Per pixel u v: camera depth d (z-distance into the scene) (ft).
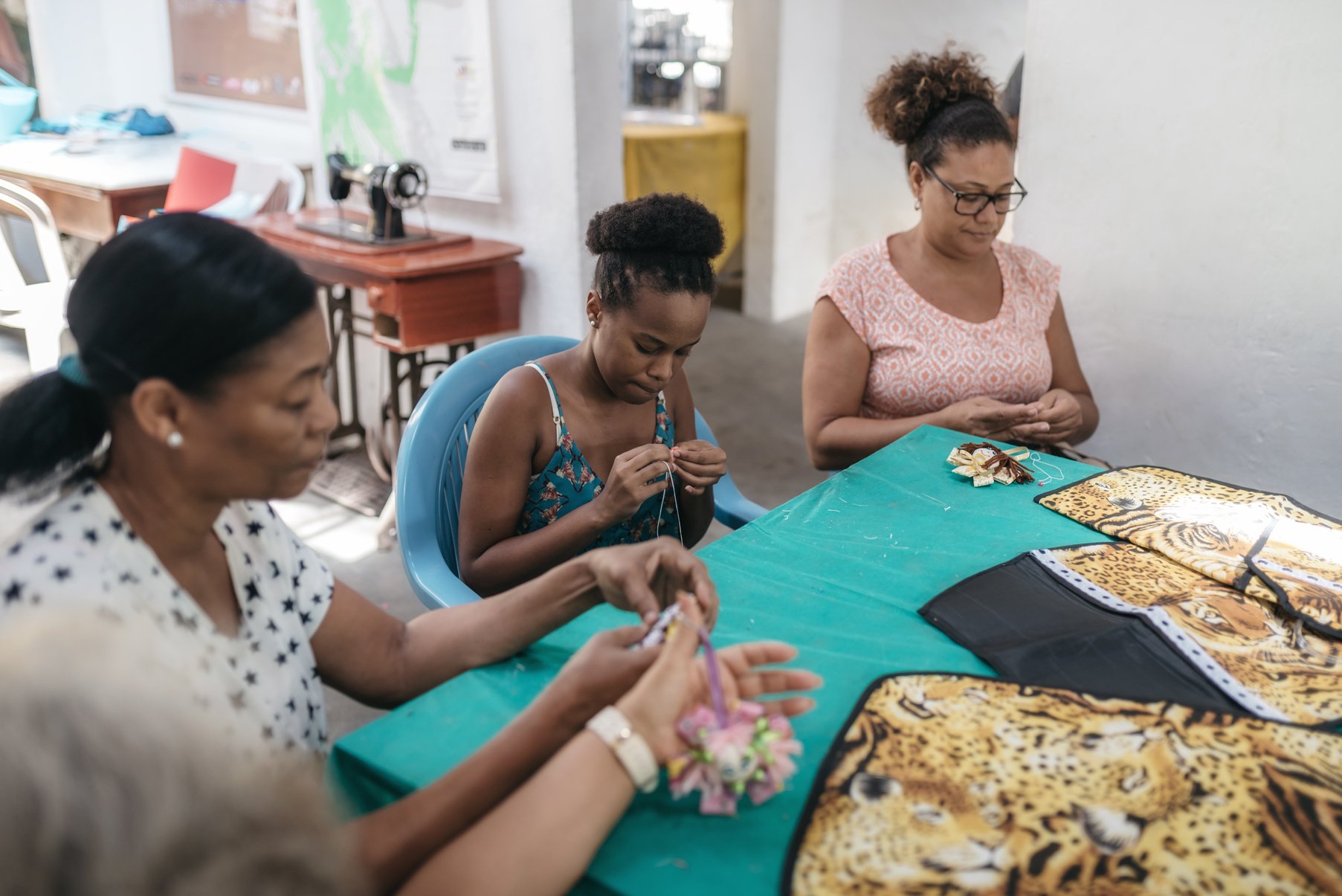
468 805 2.88
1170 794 2.99
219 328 2.78
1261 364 7.47
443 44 11.09
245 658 3.38
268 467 3.02
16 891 1.62
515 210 11.21
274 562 3.58
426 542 5.56
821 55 17.83
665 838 2.89
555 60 10.28
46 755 1.69
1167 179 7.60
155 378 2.82
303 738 3.58
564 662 3.78
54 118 17.60
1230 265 7.45
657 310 4.70
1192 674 3.65
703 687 3.06
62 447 2.94
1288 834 2.85
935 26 16.97
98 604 2.83
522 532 5.39
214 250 2.82
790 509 5.16
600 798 2.78
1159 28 7.36
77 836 1.63
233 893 1.69
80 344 2.87
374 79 11.91
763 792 2.99
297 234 11.09
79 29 17.54
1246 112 7.11
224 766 1.84
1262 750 3.18
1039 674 3.64
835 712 3.42
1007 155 6.53
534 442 5.21
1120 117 7.72
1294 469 7.49
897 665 3.73
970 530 4.92
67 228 13.83
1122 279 8.02
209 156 13.05
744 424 14.07
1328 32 6.66
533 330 11.53
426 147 11.68
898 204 18.33
